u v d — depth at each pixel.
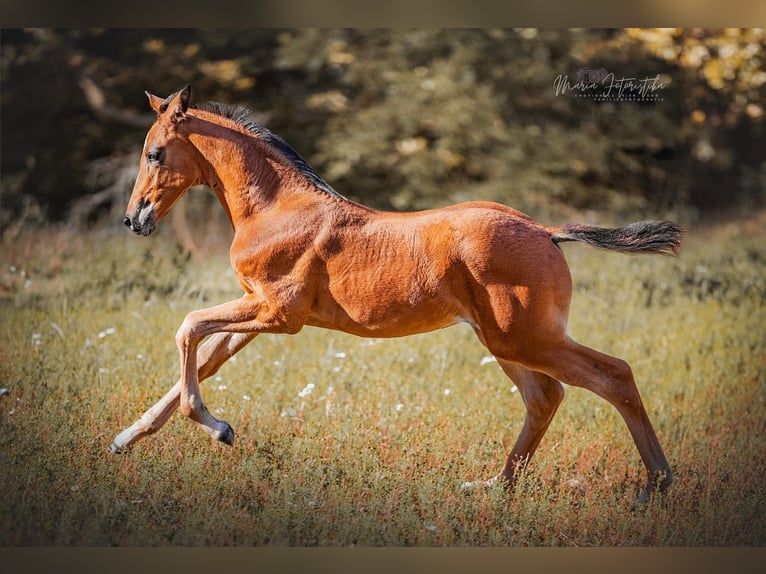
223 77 33.44
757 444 14.13
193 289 20.39
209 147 12.17
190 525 11.05
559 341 11.42
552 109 34.41
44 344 17.00
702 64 32.97
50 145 33.03
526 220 11.62
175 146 12.21
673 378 16.72
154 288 21.12
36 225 26.66
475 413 14.36
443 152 32.78
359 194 33.75
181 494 11.56
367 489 11.86
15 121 32.69
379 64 34.00
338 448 12.73
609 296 21.50
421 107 32.97
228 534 11.02
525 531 11.26
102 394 14.20
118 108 33.28
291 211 11.80
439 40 33.78
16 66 32.44
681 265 24.70
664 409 15.30
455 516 11.53
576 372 11.43
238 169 12.08
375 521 11.31
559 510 11.65
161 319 18.69
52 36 32.03
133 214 12.28
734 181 35.25
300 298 11.65
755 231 30.61
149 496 11.48
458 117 32.59
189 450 12.48
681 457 13.35
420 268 11.34
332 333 18.31
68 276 22.06
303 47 33.28
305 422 13.66
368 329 11.72
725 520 11.73
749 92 33.66
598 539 11.34
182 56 33.38
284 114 34.41
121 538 11.06
